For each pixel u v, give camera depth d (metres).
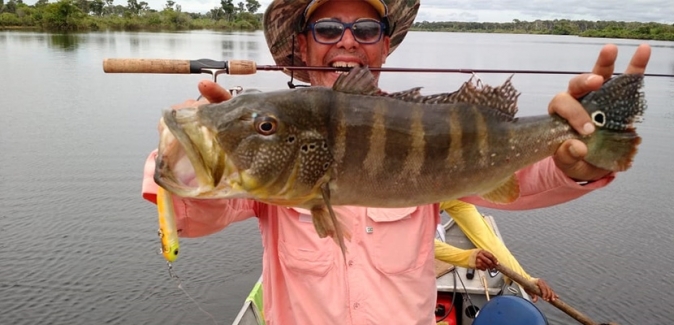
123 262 2.19
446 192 0.61
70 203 2.59
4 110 4.37
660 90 6.96
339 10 0.89
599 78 0.58
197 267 2.21
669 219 2.73
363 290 0.72
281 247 0.74
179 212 0.62
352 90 0.59
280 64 1.03
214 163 0.54
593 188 0.63
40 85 5.56
